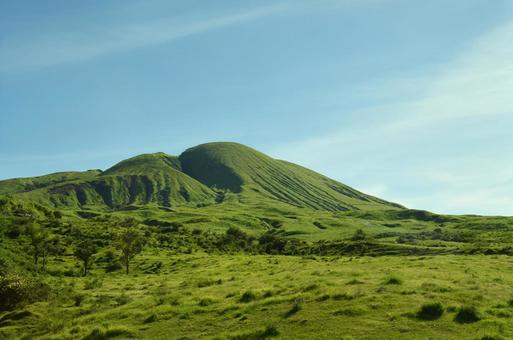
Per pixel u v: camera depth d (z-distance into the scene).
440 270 48.34
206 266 95.94
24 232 127.94
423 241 157.25
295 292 36.19
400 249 115.38
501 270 49.62
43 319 41.75
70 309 46.66
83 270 102.50
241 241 180.75
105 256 121.44
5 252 102.25
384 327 24.17
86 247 126.56
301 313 28.25
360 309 27.55
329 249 140.12
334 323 25.52
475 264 56.06
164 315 33.00
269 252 161.50
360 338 22.72
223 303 35.31
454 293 31.84
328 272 51.62
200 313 32.50
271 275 57.31
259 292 38.31
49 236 139.00
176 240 169.25
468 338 21.94
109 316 36.34
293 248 163.12
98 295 58.12
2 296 48.12
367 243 133.75
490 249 87.19
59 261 112.94
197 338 26.33
